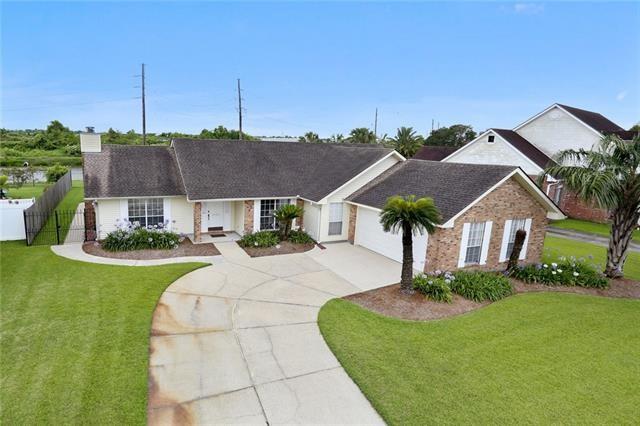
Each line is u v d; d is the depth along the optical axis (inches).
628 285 575.5
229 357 326.3
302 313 420.8
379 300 463.8
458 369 321.7
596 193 520.4
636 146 546.3
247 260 604.4
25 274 495.5
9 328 354.3
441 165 693.9
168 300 438.6
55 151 2485.2
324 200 702.5
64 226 768.9
